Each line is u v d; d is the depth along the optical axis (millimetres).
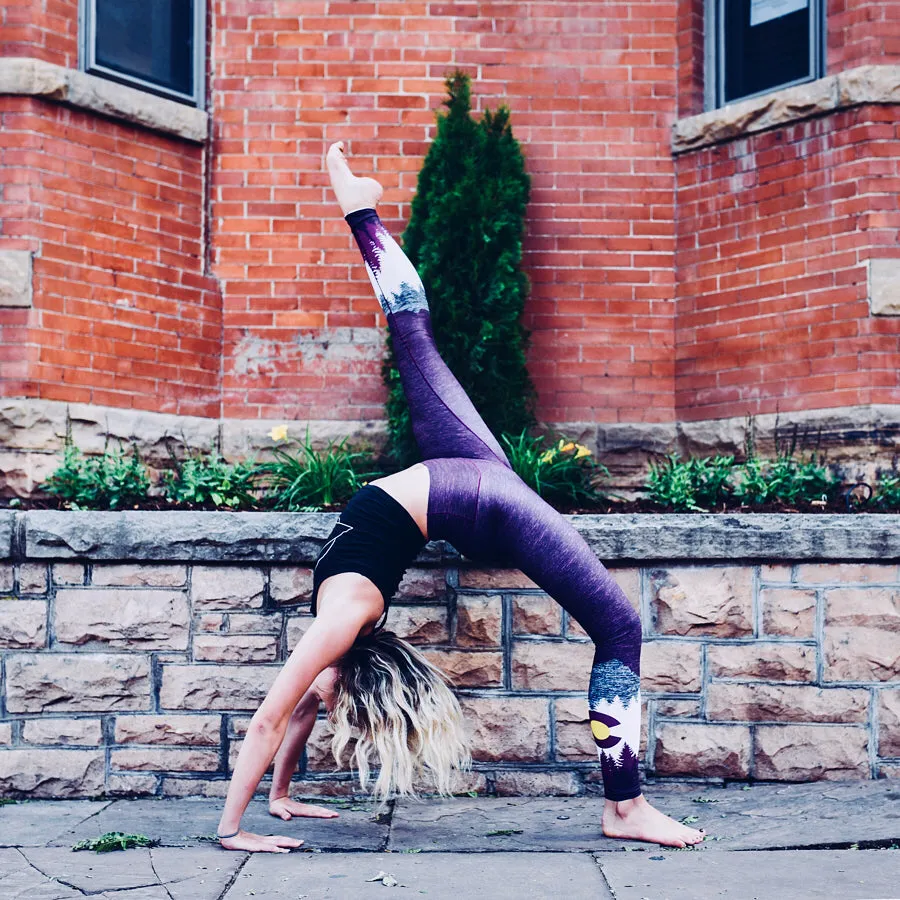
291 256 5719
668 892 2660
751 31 5707
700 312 5637
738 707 3910
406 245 5293
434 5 5789
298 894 2660
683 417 5664
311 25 5777
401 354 3539
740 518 3992
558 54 5793
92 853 3088
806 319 5266
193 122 5609
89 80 5195
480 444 3416
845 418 5078
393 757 3227
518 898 2621
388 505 3248
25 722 3939
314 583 3312
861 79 5129
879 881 2742
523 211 5266
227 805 3123
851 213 5160
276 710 3102
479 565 3959
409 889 2699
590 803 3773
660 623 3932
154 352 5410
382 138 5754
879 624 3910
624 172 5762
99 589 3967
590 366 5688
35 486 4895
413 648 3383
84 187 5211
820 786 3814
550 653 3939
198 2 5773
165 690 3951
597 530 3918
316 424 5633
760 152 5477
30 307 4961
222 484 4789
